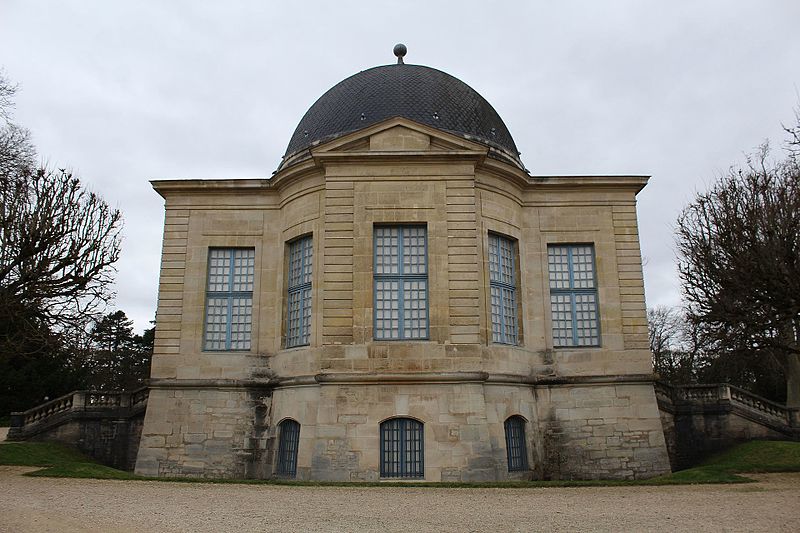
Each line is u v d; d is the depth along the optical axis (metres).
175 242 26.92
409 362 22.31
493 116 29.20
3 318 24.95
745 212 23.53
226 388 25.39
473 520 12.93
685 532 11.64
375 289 23.53
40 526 11.87
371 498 16.22
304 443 23.06
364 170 24.06
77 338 28.20
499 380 23.53
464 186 23.89
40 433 27.77
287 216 26.30
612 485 18.97
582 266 26.98
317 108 28.83
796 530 11.71
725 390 27.98
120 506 14.41
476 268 23.22
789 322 25.86
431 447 21.48
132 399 28.27
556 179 26.89
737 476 20.44
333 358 22.45
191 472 24.66
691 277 26.12
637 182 27.08
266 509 14.20
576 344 26.28
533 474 24.17
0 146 31.91
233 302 26.69
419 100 27.06
